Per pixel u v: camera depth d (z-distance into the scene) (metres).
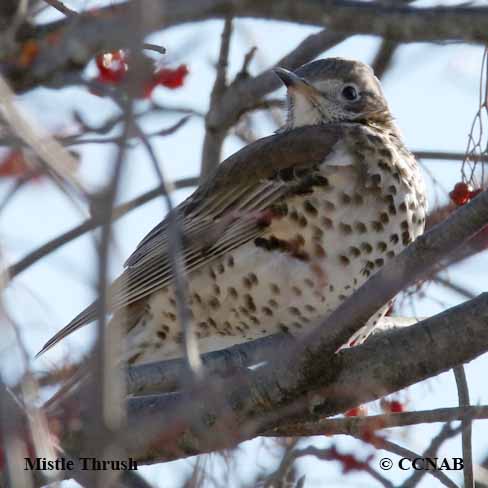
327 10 8.18
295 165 14.07
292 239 13.73
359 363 10.88
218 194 14.46
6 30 8.97
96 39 8.56
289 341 13.77
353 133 14.46
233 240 13.83
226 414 9.82
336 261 13.67
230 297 13.85
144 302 14.33
